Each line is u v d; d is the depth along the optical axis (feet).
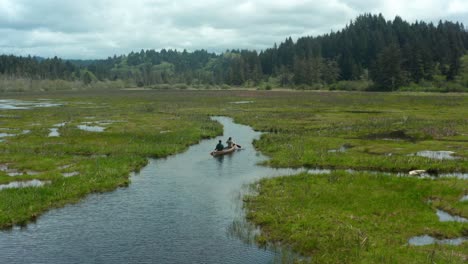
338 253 58.95
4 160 123.03
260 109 299.58
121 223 73.67
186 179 103.65
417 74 575.79
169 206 82.69
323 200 82.48
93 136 168.14
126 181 100.58
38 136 170.09
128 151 136.87
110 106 344.08
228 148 140.77
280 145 143.43
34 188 90.33
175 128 193.77
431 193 86.02
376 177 97.96
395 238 63.46
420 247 59.77
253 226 71.82
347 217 72.69
